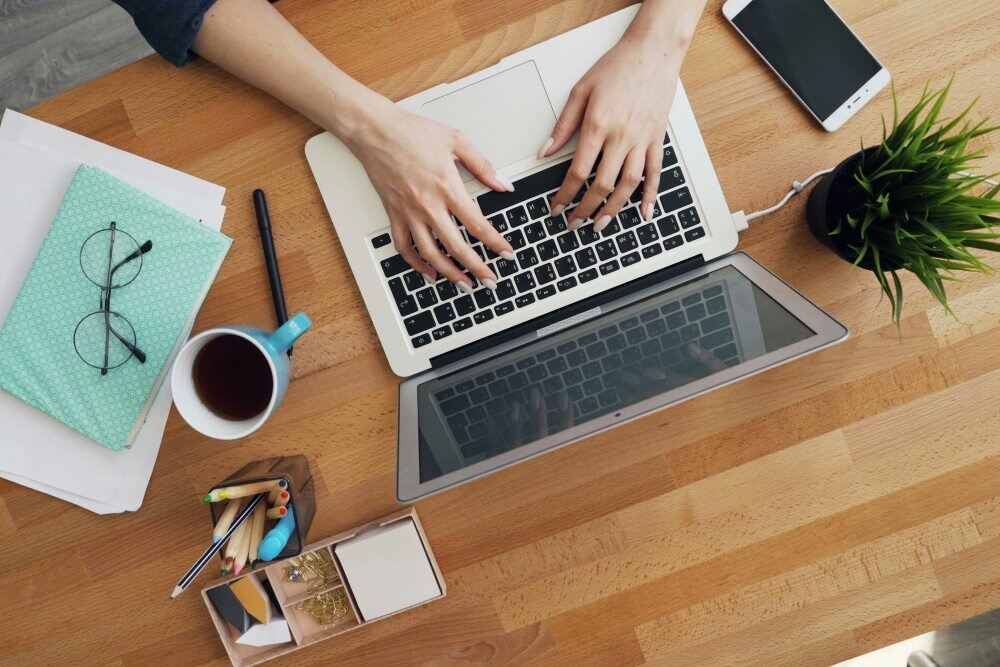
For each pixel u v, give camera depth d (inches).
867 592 31.9
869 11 29.9
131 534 31.9
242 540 27.4
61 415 29.3
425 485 23.4
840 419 31.8
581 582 32.6
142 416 29.7
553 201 28.6
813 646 32.2
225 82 29.8
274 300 30.6
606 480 32.4
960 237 24.9
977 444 31.5
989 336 31.2
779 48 29.6
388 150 27.8
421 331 29.8
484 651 32.9
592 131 27.5
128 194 29.0
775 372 31.9
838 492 31.9
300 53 27.8
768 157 30.8
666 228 29.1
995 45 29.8
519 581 32.7
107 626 32.4
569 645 32.8
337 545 30.6
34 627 32.3
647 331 27.0
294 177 30.4
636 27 28.2
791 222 31.0
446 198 27.8
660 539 32.4
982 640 33.4
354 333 31.2
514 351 28.8
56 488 30.7
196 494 31.7
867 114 30.3
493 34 30.0
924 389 31.5
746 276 27.3
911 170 24.0
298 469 29.5
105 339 29.0
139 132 29.9
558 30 29.9
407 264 29.6
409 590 30.8
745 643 32.3
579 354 27.3
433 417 26.9
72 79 49.4
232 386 27.8
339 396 31.5
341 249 30.8
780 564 32.2
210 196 30.4
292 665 33.0
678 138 29.0
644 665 32.5
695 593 32.4
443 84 29.2
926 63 30.0
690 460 32.3
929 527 31.7
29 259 29.4
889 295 25.8
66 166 29.5
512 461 22.4
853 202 28.2
